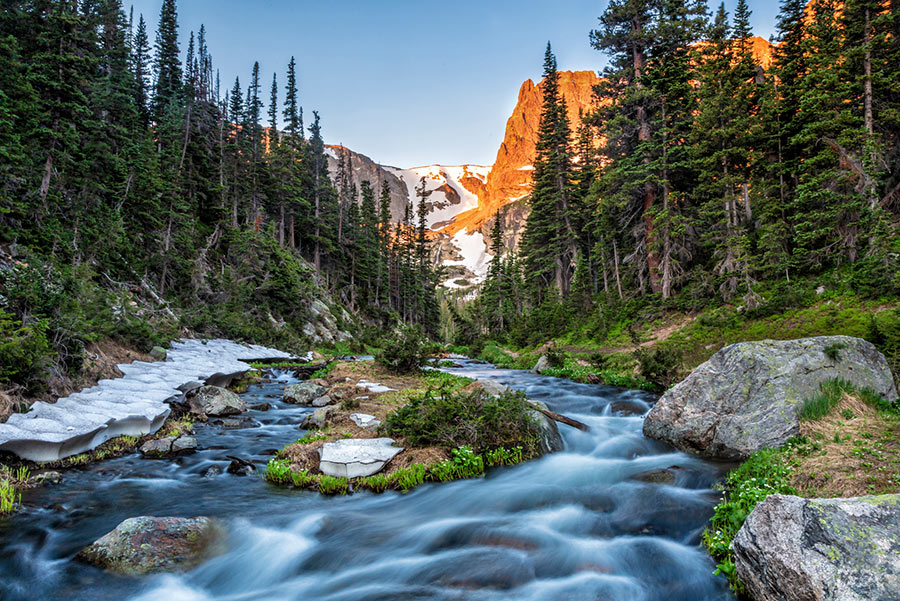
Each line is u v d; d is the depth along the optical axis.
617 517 7.15
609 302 34.22
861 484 6.18
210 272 39.25
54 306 12.16
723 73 28.73
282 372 25.22
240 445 11.01
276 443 11.27
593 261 46.28
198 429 12.27
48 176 22.02
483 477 8.86
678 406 10.54
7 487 7.25
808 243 23.58
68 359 11.83
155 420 11.33
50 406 9.78
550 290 46.59
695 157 28.27
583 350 29.11
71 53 24.31
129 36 52.03
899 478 6.09
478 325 74.56
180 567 5.75
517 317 54.81
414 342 21.78
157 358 17.80
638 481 8.45
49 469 8.51
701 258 31.27
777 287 21.84
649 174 29.59
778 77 29.92
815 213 21.58
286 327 44.44
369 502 7.85
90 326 12.90
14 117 20.58
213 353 23.31
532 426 10.45
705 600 5.05
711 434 9.57
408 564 6.05
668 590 5.27
